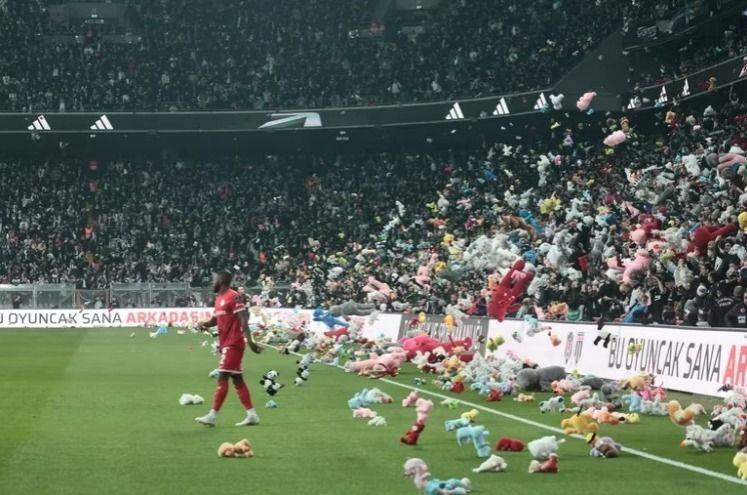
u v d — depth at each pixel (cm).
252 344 1948
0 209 8094
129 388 2706
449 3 8606
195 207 8144
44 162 8494
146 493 1258
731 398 1930
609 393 2288
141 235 7931
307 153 8481
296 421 2005
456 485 1239
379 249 5272
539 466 1409
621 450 1588
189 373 3219
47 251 7756
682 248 2720
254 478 1360
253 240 7638
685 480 1347
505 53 7456
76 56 8244
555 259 3141
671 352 2581
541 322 3266
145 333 6259
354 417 2067
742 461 1377
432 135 7831
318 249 7019
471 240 4288
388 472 1409
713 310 2652
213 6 8906
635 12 6362
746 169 2631
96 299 7325
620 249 3128
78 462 1495
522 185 6081
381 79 7869
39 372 3253
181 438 1755
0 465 1466
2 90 7894
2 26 8356
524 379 2600
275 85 8081
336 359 3691
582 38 6725
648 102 6141
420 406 1686
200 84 8125
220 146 8319
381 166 8044
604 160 4938
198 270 7594
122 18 8906
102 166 8525
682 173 3022
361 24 8700
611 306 3153
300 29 8556
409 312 4478
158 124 7806
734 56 5378
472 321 3756
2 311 7212
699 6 5728
